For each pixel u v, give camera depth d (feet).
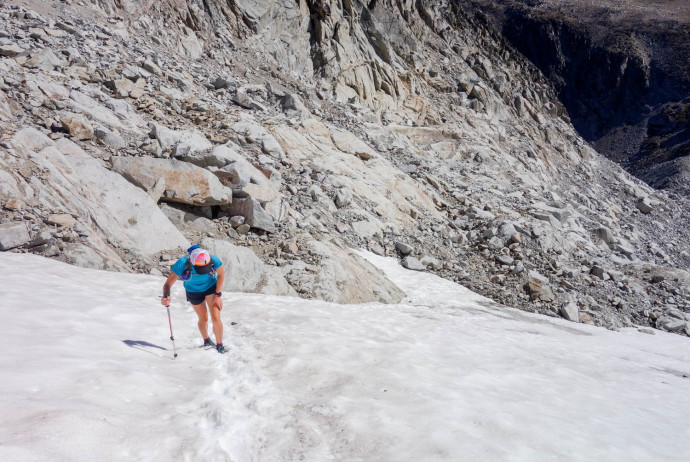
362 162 73.00
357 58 104.12
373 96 104.06
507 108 145.28
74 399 11.68
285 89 85.20
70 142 39.78
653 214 140.05
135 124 50.11
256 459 11.55
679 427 18.15
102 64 57.93
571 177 138.92
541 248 66.74
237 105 69.51
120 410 11.94
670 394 25.31
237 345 21.03
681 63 517.96
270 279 37.83
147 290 28.63
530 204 88.53
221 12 86.99
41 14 59.98
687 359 41.81
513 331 38.83
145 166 41.37
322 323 27.25
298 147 66.18
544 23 595.88
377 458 11.88
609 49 550.36
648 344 46.47
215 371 17.30
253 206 44.32
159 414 12.42
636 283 65.98
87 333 17.84
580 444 13.71
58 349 15.23
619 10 623.36
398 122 103.24
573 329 47.16
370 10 119.96
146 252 35.29
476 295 53.47
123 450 10.11
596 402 20.02
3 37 51.42
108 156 42.50
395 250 59.06
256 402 14.52
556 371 25.30
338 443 12.62
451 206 77.25
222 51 82.99
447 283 54.75
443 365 21.56
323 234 50.21
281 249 43.45
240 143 57.77
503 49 178.09
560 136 158.40
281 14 94.63
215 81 72.02
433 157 96.02
